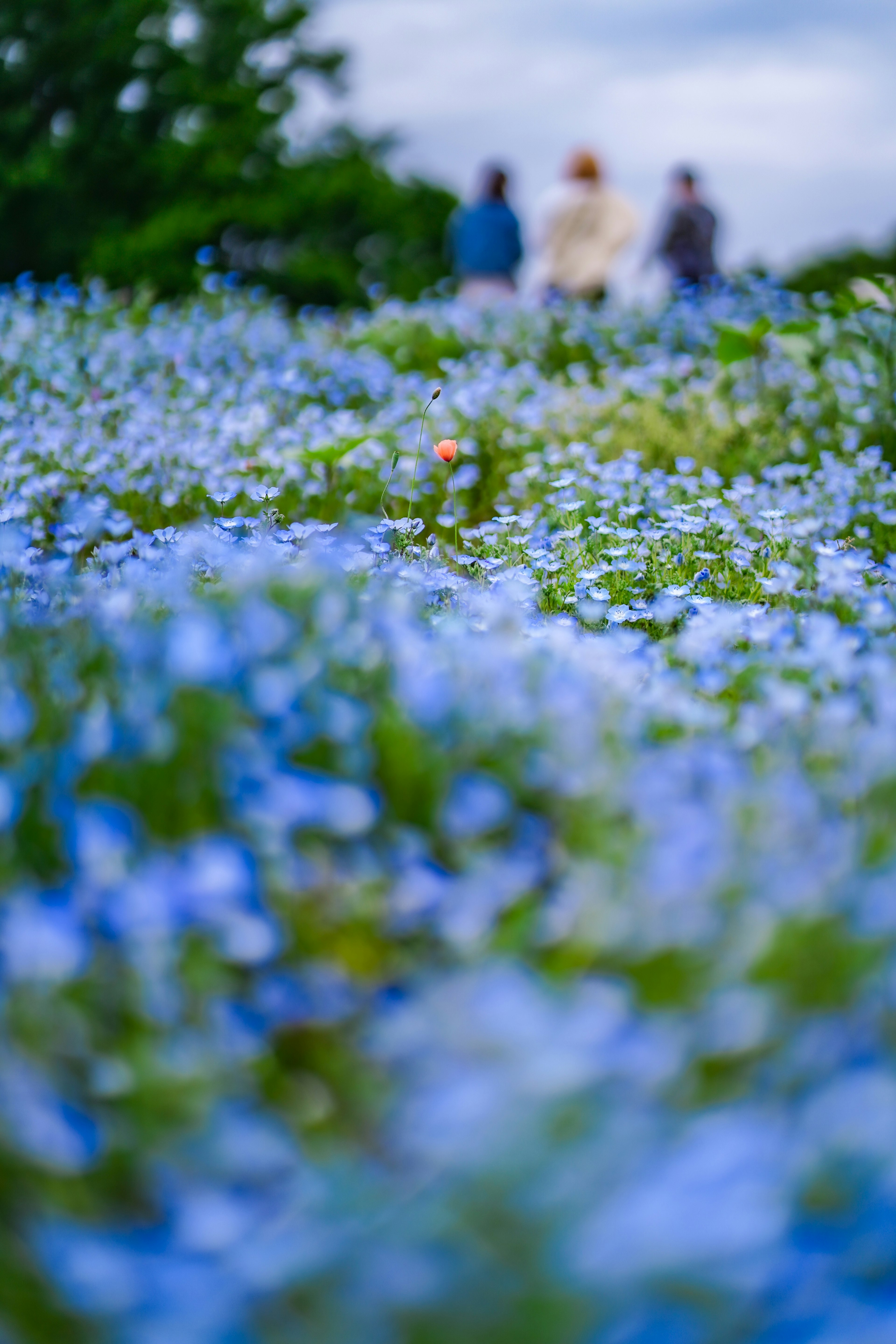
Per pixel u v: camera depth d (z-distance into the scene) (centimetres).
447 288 1925
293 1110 236
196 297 1468
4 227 2533
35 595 465
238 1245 203
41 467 774
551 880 292
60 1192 217
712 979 244
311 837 293
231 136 3036
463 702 333
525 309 1512
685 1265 192
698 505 700
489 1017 222
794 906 250
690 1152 204
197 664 301
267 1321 197
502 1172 200
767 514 637
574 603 548
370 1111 232
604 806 295
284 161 3497
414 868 277
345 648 359
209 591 455
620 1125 210
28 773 291
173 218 2428
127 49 2642
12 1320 205
